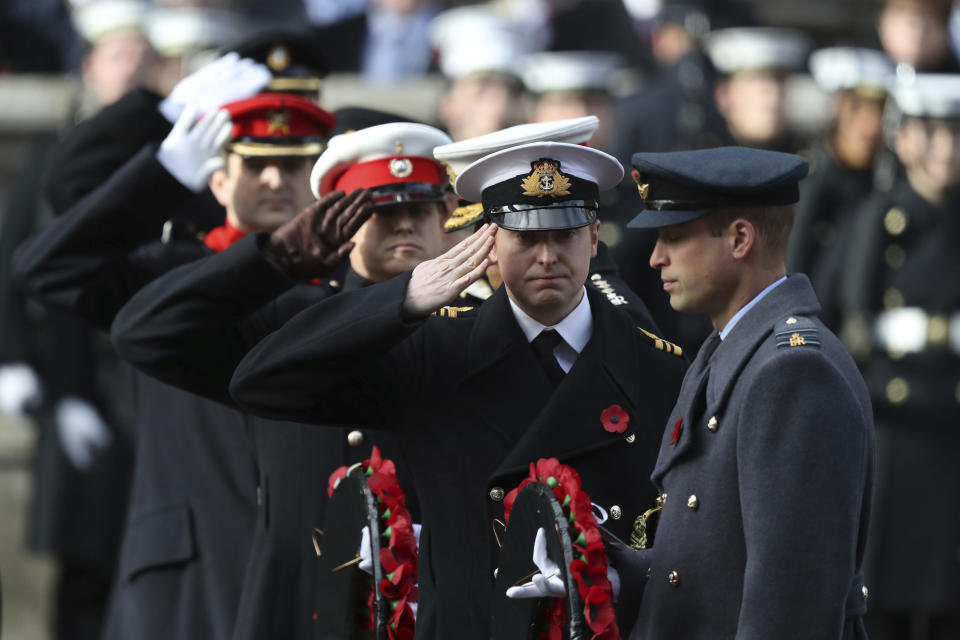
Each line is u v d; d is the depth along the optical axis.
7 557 35.25
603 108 38.38
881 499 30.92
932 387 31.06
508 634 16.06
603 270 20.12
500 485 16.92
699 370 15.82
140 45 32.56
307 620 20.33
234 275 17.55
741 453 14.83
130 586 22.89
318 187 19.64
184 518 22.56
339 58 43.00
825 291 32.16
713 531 15.16
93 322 20.73
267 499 20.81
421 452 17.22
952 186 31.25
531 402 17.14
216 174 21.78
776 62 38.44
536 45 40.91
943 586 30.62
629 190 36.12
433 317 17.67
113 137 21.61
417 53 42.91
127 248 20.33
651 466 17.14
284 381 16.83
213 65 21.70
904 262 31.38
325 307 16.91
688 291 15.63
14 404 31.27
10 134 37.78
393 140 19.08
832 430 14.54
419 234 19.28
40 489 31.47
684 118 38.66
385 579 16.95
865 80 33.12
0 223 36.75
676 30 41.66
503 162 16.75
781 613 14.31
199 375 18.27
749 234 15.41
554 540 15.44
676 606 15.33
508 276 16.91
